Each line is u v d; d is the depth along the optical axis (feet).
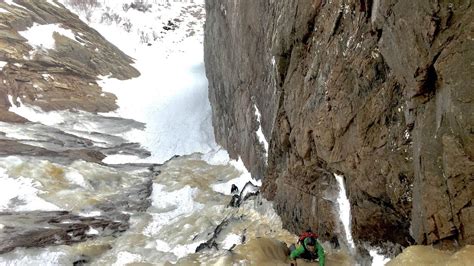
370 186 16.12
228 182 41.27
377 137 15.47
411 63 12.50
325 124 18.93
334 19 18.56
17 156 44.34
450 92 11.00
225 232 28.48
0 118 56.13
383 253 16.67
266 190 29.40
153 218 35.96
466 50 10.69
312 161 21.08
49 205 36.50
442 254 12.01
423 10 11.66
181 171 46.98
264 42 29.84
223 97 51.96
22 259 26.76
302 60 22.35
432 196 12.09
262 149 33.01
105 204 38.29
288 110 24.17
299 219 23.63
